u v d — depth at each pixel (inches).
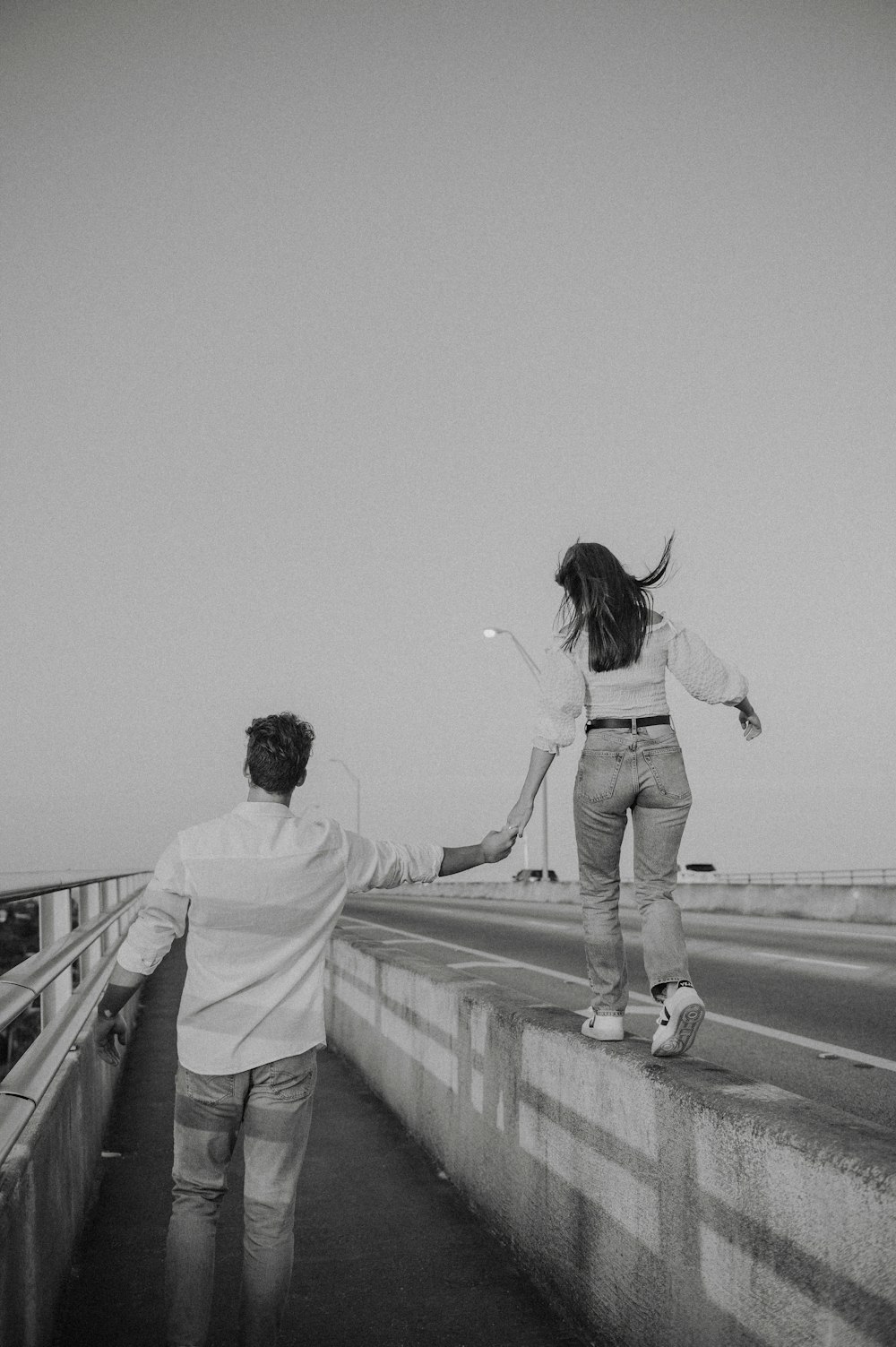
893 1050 300.7
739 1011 381.7
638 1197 135.6
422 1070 252.4
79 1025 203.9
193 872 138.5
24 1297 133.6
